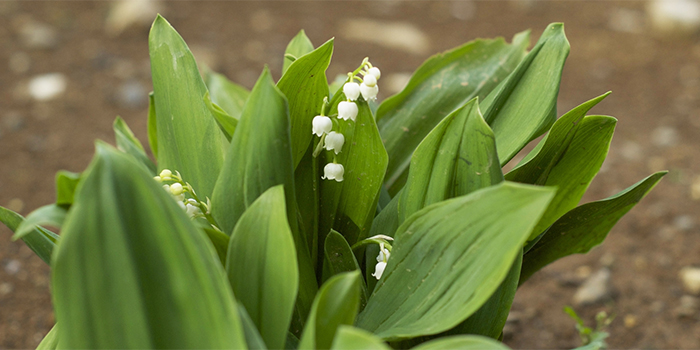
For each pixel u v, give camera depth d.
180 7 2.36
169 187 0.75
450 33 2.32
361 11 2.50
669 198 1.35
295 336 0.77
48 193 1.28
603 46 2.26
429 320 0.71
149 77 1.80
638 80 1.98
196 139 0.79
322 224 0.80
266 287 0.71
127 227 0.67
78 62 1.87
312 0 2.61
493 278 0.69
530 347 0.98
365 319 0.73
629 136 1.63
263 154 0.73
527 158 0.80
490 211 0.70
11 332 0.97
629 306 1.02
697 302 1.02
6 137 1.49
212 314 0.67
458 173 0.75
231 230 0.75
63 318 0.67
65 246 0.66
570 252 0.85
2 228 1.20
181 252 0.68
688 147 1.57
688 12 2.29
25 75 1.77
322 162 0.79
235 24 2.27
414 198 0.76
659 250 1.17
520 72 0.80
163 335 0.67
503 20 2.49
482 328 0.75
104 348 0.67
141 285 0.67
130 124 1.58
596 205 0.80
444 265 0.72
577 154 0.81
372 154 0.77
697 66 2.07
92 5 2.33
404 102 0.87
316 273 0.80
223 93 0.92
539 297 1.06
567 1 2.75
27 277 1.05
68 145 1.47
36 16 2.17
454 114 0.74
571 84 1.95
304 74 0.75
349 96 0.75
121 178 0.67
